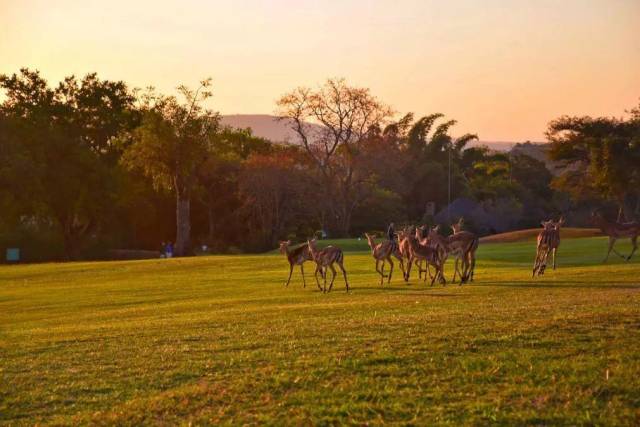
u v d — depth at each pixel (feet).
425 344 45.27
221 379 41.75
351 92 277.03
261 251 277.23
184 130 227.61
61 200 252.21
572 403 34.73
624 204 253.24
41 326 70.90
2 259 264.72
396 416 34.78
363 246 189.78
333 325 54.70
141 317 72.28
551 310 54.90
